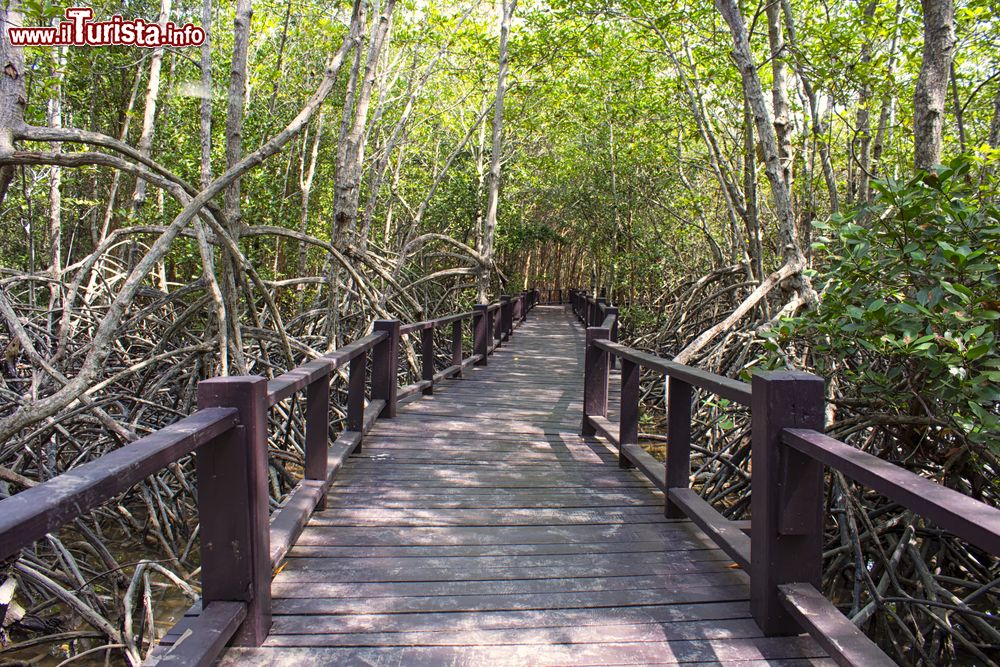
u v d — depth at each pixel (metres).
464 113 21.69
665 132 14.47
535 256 36.88
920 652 3.51
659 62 13.05
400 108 17.59
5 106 3.87
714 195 18.38
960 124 8.48
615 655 2.28
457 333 9.01
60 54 8.72
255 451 2.21
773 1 7.89
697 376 3.11
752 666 2.21
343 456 4.18
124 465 1.48
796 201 13.48
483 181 20.23
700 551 3.22
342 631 2.41
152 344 7.54
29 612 3.78
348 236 7.96
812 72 7.97
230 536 2.22
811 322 4.14
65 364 5.51
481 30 15.22
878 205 4.23
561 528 3.51
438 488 4.15
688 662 2.24
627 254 19.36
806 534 2.34
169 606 4.34
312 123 14.02
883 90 8.55
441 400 7.20
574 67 16.22
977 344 3.31
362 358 4.82
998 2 7.43
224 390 2.17
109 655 3.59
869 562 4.32
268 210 11.48
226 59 12.34
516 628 2.46
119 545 5.19
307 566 2.98
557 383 8.66
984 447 3.72
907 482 1.65
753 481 2.47
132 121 11.62
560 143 22.14
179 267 12.48
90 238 14.81
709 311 12.02
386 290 10.88
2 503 1.22
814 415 2.33
